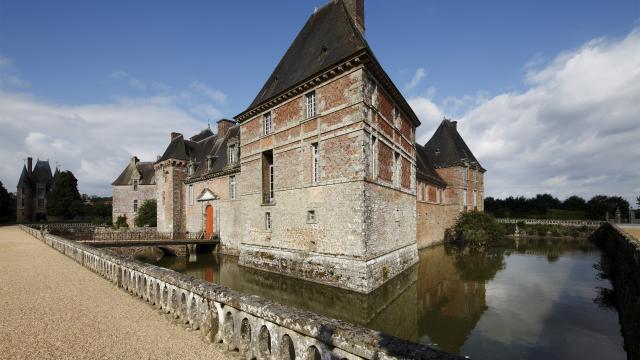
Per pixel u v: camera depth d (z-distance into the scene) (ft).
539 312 35.86
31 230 95.25
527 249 91.25
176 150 100.48
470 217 98.48
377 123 47.44
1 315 20.51
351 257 41.55
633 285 30.50
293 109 52.08
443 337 29.35
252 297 14.44
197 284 17.60
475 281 50.49
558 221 135.64
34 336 17.01
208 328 16.16
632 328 25.34
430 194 93.04
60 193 176.65
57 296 25.16
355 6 52.44
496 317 34.32
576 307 37.40
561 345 27.32
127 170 147.54
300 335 11.50
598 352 25.98
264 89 62.64
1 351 15.15
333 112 45.44
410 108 61.31
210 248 81.76
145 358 14.39
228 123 95.86
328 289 43.21
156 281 22.31
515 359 24.88
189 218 94.43
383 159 49.85
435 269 59.98
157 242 70.44
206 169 88.94
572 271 58.29
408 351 8.44
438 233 98.89
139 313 20.81
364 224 41.01
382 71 46.50
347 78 44.06
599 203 163.02
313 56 52.31
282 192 53.06
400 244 55.72
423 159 100.78
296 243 49.75
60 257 47.44
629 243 40.27
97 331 17.71
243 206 62.59
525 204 183.83
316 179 48.26
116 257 30.42
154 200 126.72
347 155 43.21
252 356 13.78
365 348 9.25
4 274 34.01
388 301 40.32
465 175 112.88
